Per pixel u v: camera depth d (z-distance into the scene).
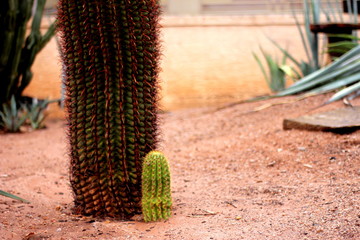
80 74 3.13
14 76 7.50
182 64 9.93
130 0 3.08
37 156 5.72
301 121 5.51
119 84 3.12
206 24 11.46
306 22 7.62
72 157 3.37
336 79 6.70
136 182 3.32
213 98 8.64
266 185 4.11
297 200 3.61
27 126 7.76
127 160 3.27
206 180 4.48
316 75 6.76
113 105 3.16
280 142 5.30
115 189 3.31
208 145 5.75
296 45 10.52
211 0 13.67
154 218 3.29
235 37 10.99
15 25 7.22
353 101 6.05
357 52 6.49
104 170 3.28
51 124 8.04
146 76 3.22
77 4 3.05
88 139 3.22
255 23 11.41
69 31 3.11
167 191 3.31
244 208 3.52
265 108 6.89
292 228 3.01
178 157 5.42
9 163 5.39
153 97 3.32
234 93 8.84
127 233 3.08
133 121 3.21
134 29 3.11
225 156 5.23
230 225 3.15
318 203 3.46
